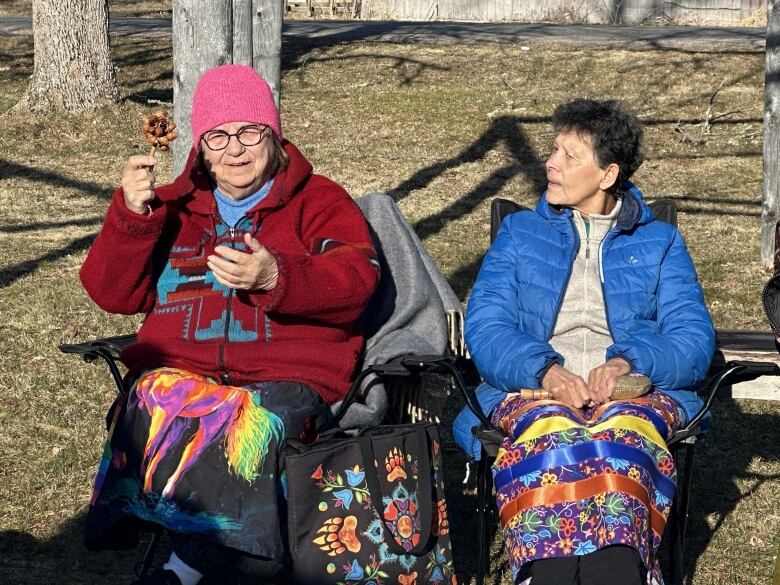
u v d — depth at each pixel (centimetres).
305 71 1464
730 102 1283
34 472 435
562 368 331
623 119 349
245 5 489
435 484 321
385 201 382
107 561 379
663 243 362
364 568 302
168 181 962
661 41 1723
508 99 1294
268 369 328
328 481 302
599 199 357
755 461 461
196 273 340
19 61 1526
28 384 516
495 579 370
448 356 335
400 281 371
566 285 357
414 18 2477
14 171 991
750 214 859
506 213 395
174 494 300
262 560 304
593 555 289
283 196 342
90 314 612
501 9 2462
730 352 386
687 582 370
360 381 331
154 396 313
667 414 327
